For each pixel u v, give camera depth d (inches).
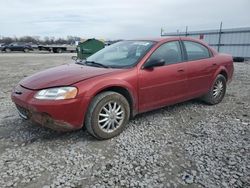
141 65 166.1
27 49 1732.3
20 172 119.0
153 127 174.1
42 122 140.8
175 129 171.2
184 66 191.3
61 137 157.0
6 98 260.7
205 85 213.0
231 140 153.4
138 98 165.9
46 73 163.5
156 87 173.8
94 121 146.9
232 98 258.1
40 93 140.2
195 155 134.9
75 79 145.6
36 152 138.3
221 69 225.0
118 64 170.7
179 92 191.2
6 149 141.9
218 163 126.4
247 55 1042.7
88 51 694.5
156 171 119.9
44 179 113.8
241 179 113.0
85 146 145.3
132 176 116.0
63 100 137.0
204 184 110.0
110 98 151.0
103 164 126.0
